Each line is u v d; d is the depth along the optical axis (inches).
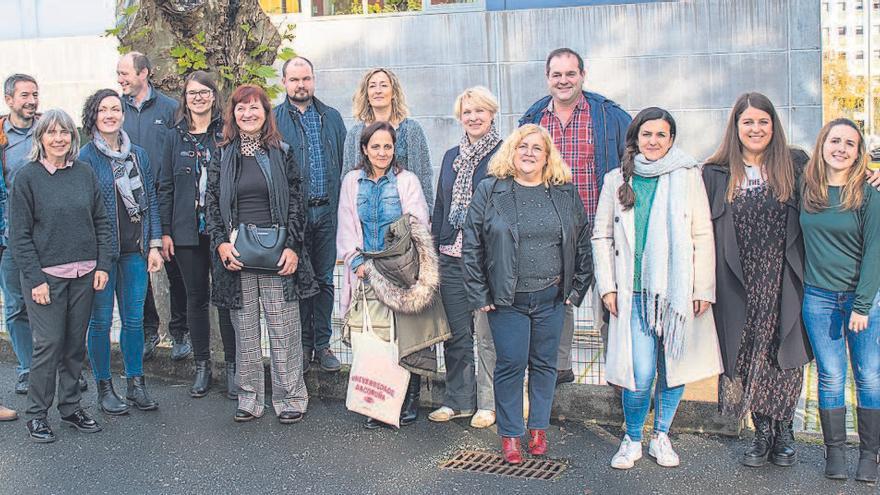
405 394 224.7
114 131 231.0
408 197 223.9
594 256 198.8
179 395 255.3
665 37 372.2
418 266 219.0
